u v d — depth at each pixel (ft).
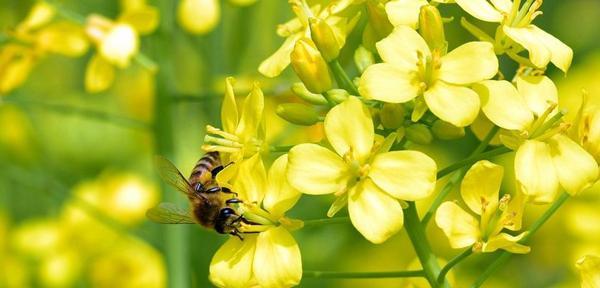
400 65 0.93
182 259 1.21
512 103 0.93
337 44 0.96
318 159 0.93
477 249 0.92
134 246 1.33
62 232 1.34
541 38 0.95
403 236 1.30
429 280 0.96
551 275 1.31
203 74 1.28
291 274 0.93
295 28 0.99
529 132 0.93
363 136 0.93
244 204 0.94
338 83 0.97
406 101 0.92
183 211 1.01
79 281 1.33
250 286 0.96
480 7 0.96
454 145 1.32
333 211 0.93
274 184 0.94
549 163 0.93
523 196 0.92
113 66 1.19
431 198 1.28
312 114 0.97
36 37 1.21
